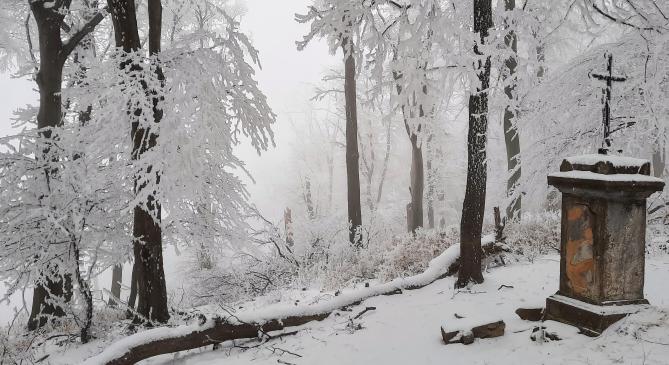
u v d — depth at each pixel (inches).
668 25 264.2
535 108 333.7
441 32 290.8
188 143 261.0
